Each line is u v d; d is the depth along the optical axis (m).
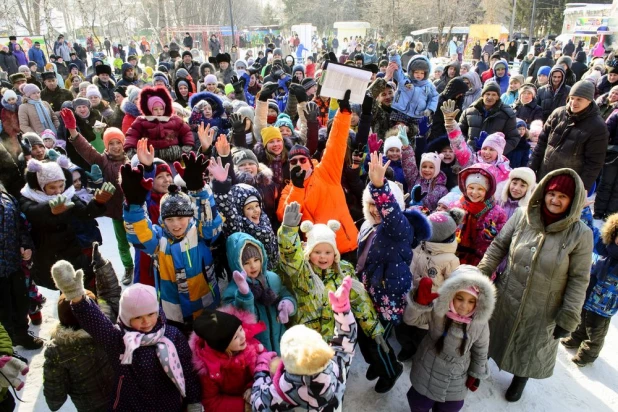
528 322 2.79
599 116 4.68
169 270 2.73
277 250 3.14
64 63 15.43
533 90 7.10
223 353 2.23
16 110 6.73
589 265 2.59
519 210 2.93
